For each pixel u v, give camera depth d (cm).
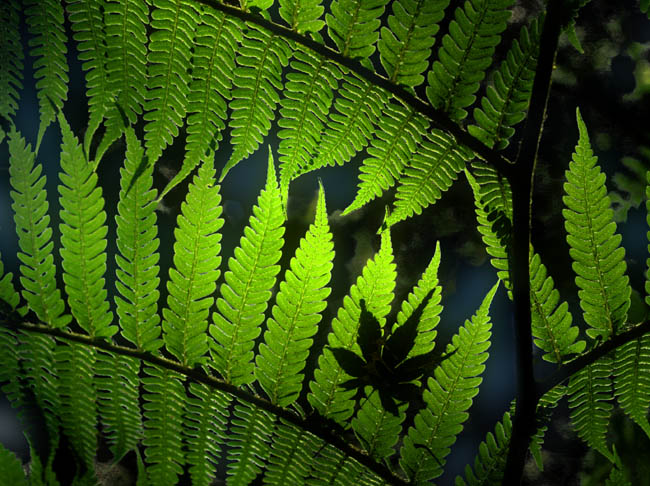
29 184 50
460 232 77
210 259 50
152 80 50
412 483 52
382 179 51
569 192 51
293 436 52
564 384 52
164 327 51
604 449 52
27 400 52
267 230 50
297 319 51
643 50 85
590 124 82
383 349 51
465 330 51
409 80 50
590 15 86
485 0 48
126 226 50
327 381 51
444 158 51
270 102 50
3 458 52
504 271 51
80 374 51
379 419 52
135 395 52
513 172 50
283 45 50
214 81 50
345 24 49
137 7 49
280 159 51
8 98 50
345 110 50
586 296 51
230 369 51
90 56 50
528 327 50
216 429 52
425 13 49
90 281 51
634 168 79
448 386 51
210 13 49
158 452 52
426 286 50
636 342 51
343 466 52
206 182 50
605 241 51
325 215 50
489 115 50
